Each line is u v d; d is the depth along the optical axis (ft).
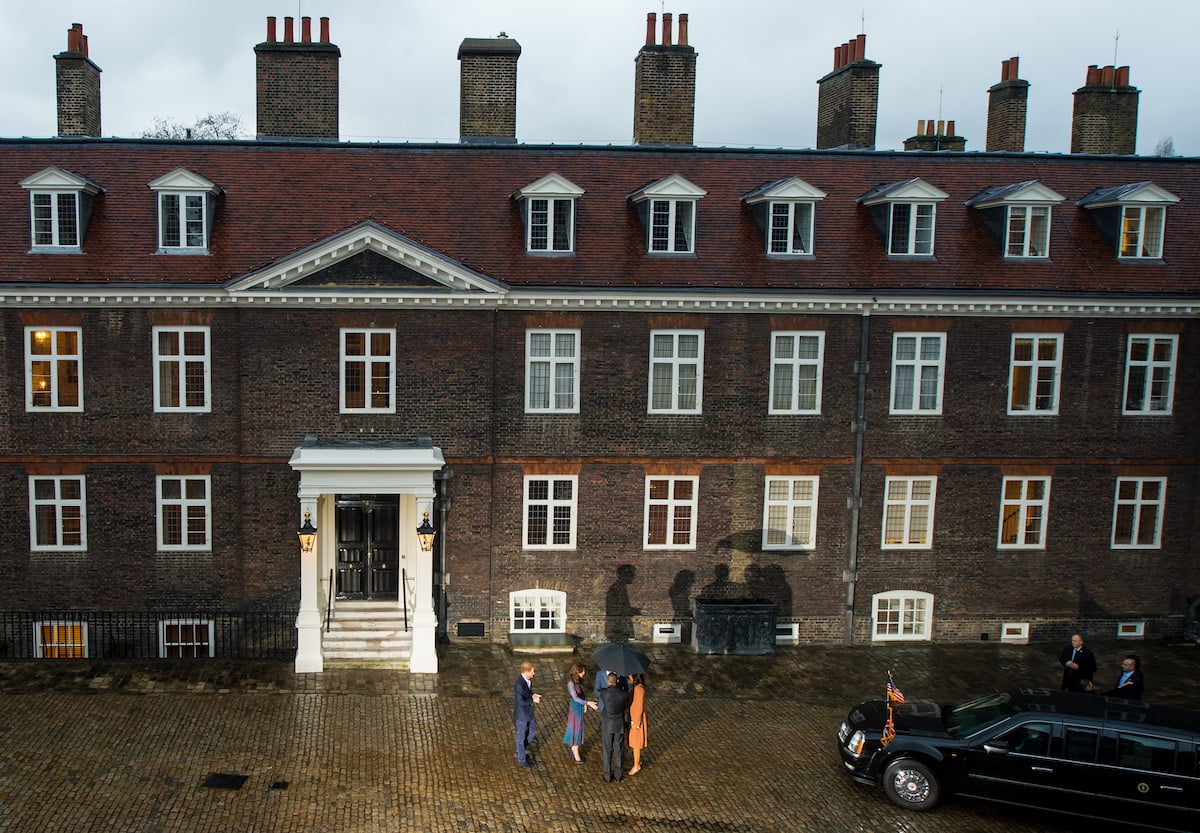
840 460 79.56
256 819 49.70
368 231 71.51
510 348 75.87
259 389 73.87
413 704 65.21
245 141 82.33
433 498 72.28
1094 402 81.15
